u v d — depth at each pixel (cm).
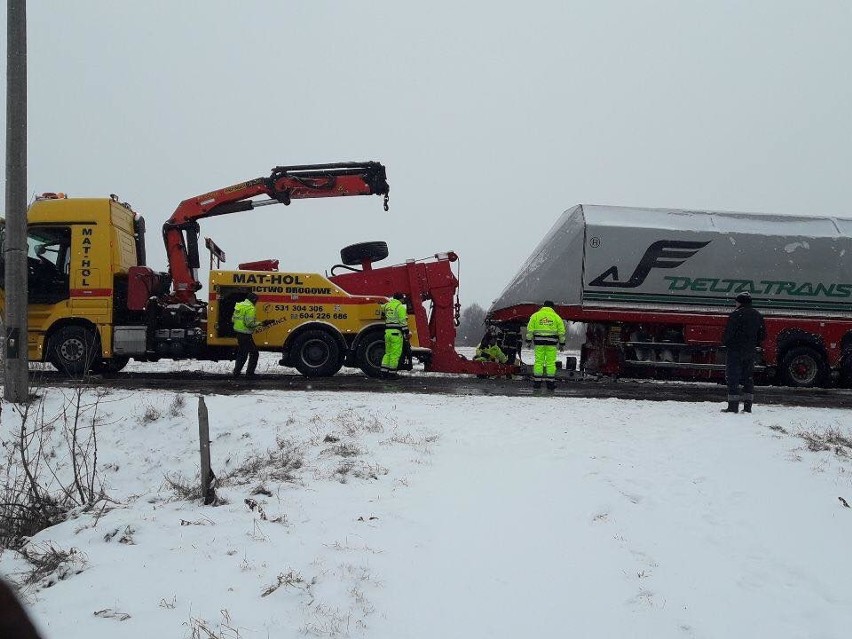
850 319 1508
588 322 1538
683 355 1500
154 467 905
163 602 406
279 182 1453
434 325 1473
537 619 410
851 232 1522
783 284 1500
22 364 1045
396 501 598
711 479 691
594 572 480
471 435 864
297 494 611
